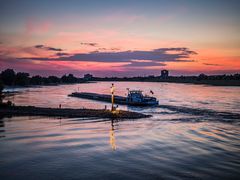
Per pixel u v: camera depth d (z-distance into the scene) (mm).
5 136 49500
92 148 41531
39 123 65375
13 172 31125
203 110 92688
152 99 118500
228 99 139875
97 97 155125
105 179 29094
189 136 50562
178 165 33594
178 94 185125
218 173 30844
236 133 53375
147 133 53375
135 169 32156
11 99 140750
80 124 64438
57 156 37219
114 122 68188
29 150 40156
